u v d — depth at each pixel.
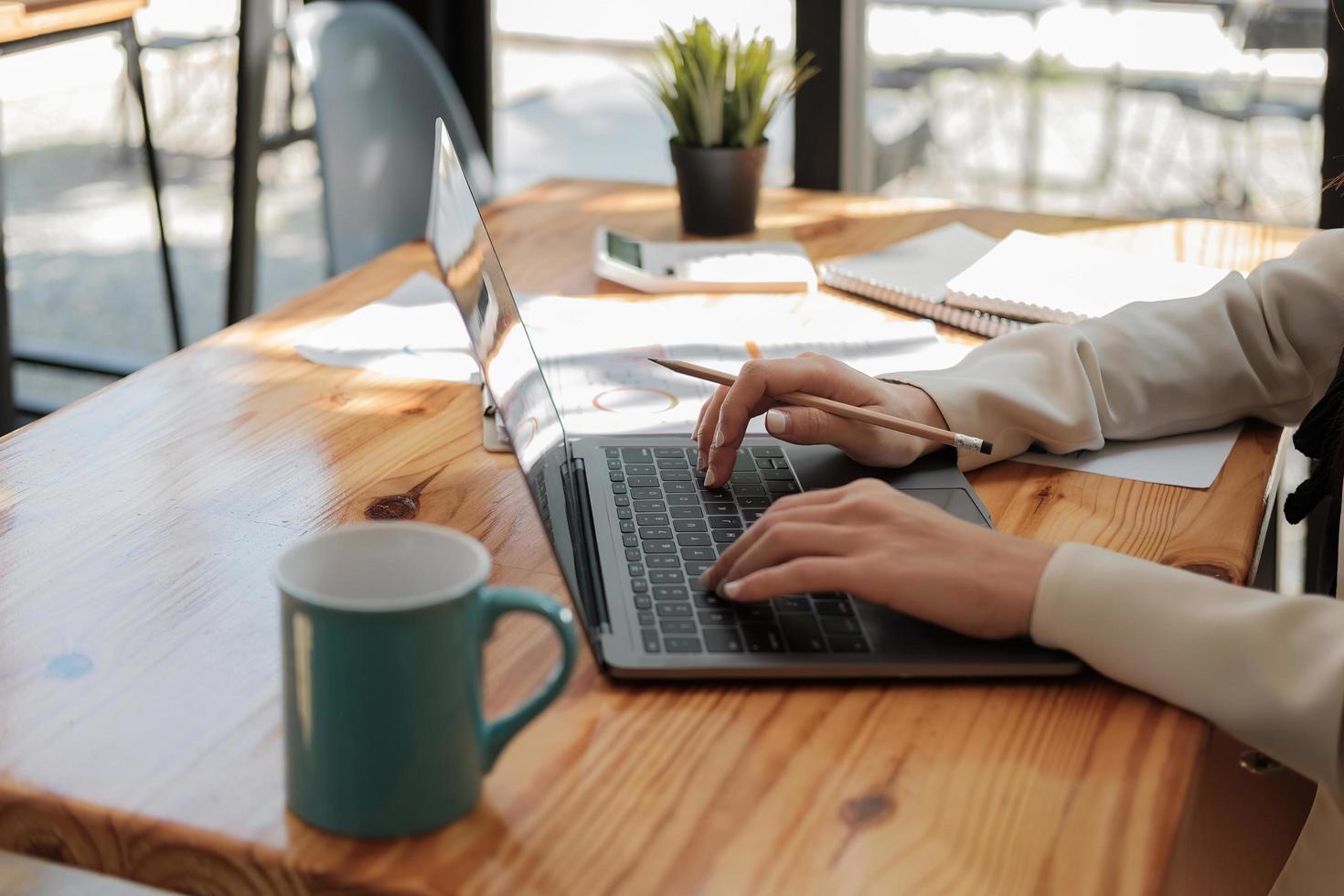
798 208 1.70
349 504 0.89
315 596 0.54
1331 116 1.90
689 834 0.57
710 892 0.54
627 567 0.79
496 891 0.53
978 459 0.97
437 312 1.30
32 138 3.97
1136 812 0.59
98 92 3.86
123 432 1.01
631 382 1.12
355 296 1.34
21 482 0.92
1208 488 0.94
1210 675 0.66
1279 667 0.65
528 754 0.62
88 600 0.76
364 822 0.56
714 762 0.62
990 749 0.64
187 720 0.65
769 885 0.54
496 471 0.95
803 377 0.93
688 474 0.92
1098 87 2.50
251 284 2.53
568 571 0.78
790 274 1.39
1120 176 2.53
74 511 0.87
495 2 2.85
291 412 1.06
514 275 1.42
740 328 1.26
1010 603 0.71
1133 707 0.68
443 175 1.14
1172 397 1.03
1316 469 1.00
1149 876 0.55
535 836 0.57
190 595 0.77
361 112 1.96
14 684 0.68
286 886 0.56
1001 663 0.70
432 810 0.56
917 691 0.69
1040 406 0.97
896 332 1.24
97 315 3.30
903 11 2.50
